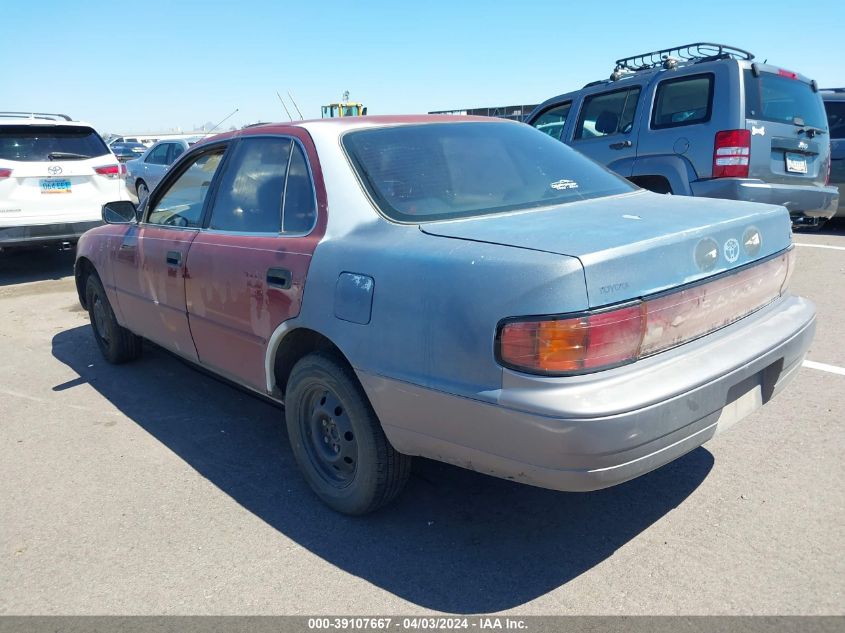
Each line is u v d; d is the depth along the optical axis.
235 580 2.73
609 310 2.26
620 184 3.58
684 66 6.65
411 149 3.28
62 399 4.76
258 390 3.52
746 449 3.56
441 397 2.47
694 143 6.50
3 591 2.72
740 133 6.22
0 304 7.65
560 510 3.13
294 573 2.77
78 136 8.81
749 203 3.15
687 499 3.14
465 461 2.54
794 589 2.52
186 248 3.86
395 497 3.07
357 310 2.74
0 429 4.29
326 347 3.08
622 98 7.22
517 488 3.34
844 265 7.47
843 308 5.89
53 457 3.88
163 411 4.49
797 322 2.96
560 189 3.32
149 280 4.27
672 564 2.70
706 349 2.56
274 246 3.23
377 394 2.70
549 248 2.36
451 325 2.42
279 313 3.16
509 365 2.29
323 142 3.24
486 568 2.75
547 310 2.23
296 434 3.28
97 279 5.18
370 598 2.60
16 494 3.48
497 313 2.31
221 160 3.87
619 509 3.10
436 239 2.67
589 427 2.19
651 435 2.29
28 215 8.33
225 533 3.06
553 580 2.65
